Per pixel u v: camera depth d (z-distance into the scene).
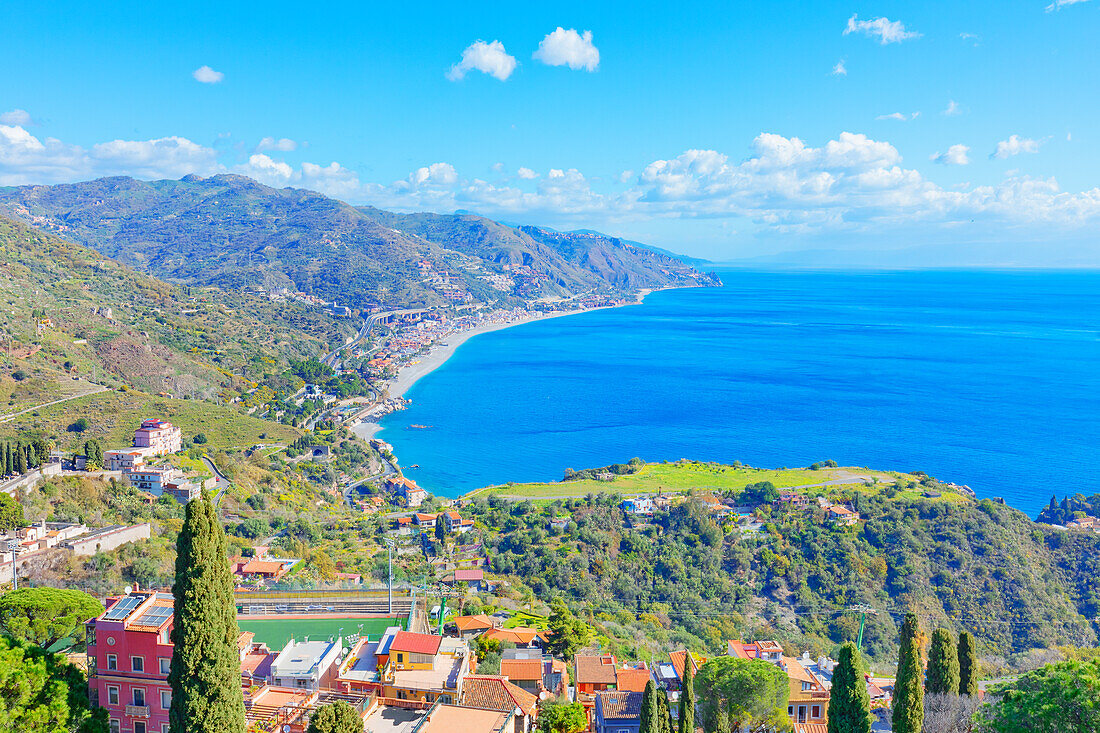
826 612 167.00
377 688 64.38
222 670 48.69
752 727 71.44
